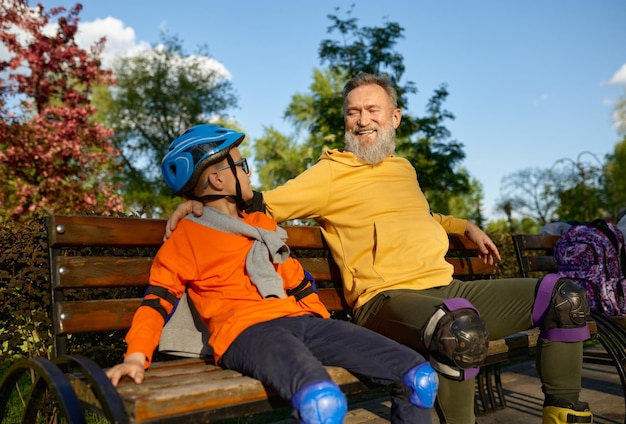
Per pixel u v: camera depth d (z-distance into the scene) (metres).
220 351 1.90
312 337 1.98
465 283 2.54
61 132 11.79
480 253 3.10
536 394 4.07
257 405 1.68
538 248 4.03
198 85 28.56
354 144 2.73
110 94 28.39
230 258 2.04
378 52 14.69
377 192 2.64
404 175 2.77
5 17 12.07
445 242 2.66
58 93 12.92
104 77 13.45
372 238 2.55
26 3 12.38
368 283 2.49
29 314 3.01
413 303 2.18
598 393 4.01
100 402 1.54
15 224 3.41
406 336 2.14
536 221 26.12
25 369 1.84
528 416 3.54
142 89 28.23
